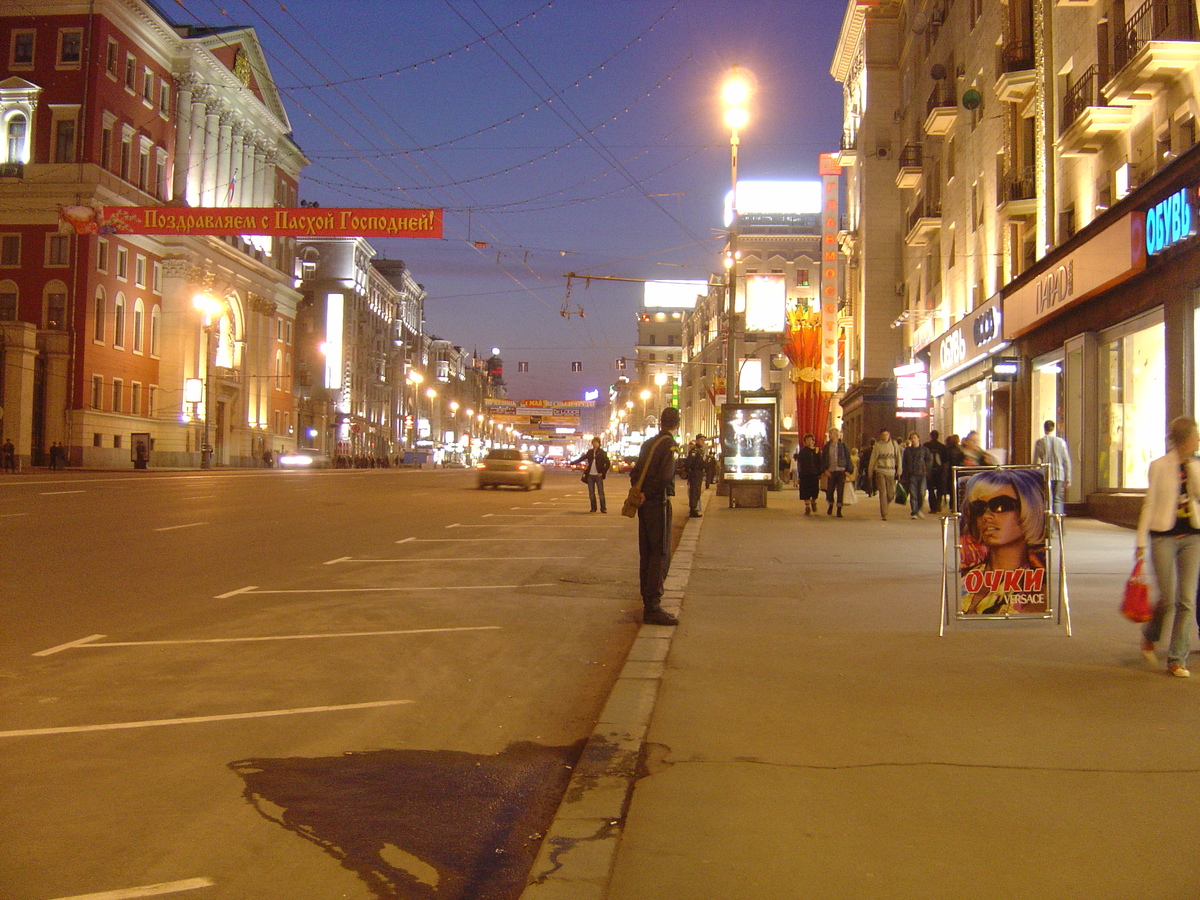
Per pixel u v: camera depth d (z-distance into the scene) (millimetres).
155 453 62156
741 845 3832
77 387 54688
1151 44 16172
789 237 81375
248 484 35594
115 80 58156
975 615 8008
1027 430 23781
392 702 6289
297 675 6941
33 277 55250
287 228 20984
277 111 77625
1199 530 6547
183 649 7695
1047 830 3945
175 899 3568
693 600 9844
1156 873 3555
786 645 7629
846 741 5145
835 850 3777
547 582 11594
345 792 4699
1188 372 15703
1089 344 19812
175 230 21609
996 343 25281
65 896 3564
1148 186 16109
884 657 7184
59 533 15531
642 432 113500
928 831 3947
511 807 4586
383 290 115062
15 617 8852
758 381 65500
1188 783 4477
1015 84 24641
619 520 21266
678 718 5582
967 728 5363
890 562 12930
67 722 5734
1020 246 25891
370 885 3727
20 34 56406
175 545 14547
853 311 48188
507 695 6570
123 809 4414
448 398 159500
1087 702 5895
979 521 8055
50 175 55438
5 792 4605
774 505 26375
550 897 3424
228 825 4254
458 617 9297
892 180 43375
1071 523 18484
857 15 44844
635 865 3668
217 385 68000
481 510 24078
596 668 7383
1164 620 6746
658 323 130000
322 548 14812
